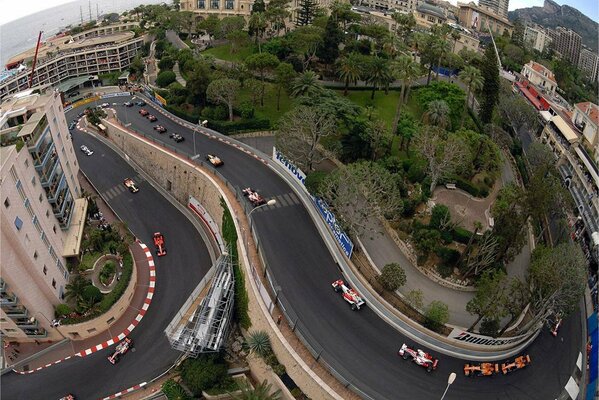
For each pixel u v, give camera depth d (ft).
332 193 247.91
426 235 242.58
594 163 337.72
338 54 422.82
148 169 356.38
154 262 280.51
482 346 204.64
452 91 361.92
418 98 373.61
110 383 213.05
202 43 543.80
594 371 207.72
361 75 385.09
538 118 436.76
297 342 194.08
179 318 210.18
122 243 268.21
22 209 203.10
